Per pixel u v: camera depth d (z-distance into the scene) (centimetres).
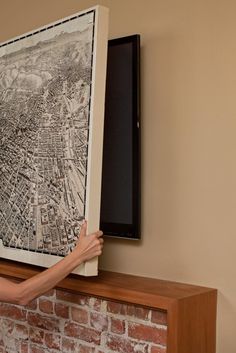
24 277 221
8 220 230
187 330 175
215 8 193
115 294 190
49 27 217
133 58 210
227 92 188
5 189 233
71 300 214
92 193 190
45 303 226
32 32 226
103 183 221
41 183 212
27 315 235
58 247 202
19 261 223
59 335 219
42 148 213
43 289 183
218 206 189
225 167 187
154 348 184
